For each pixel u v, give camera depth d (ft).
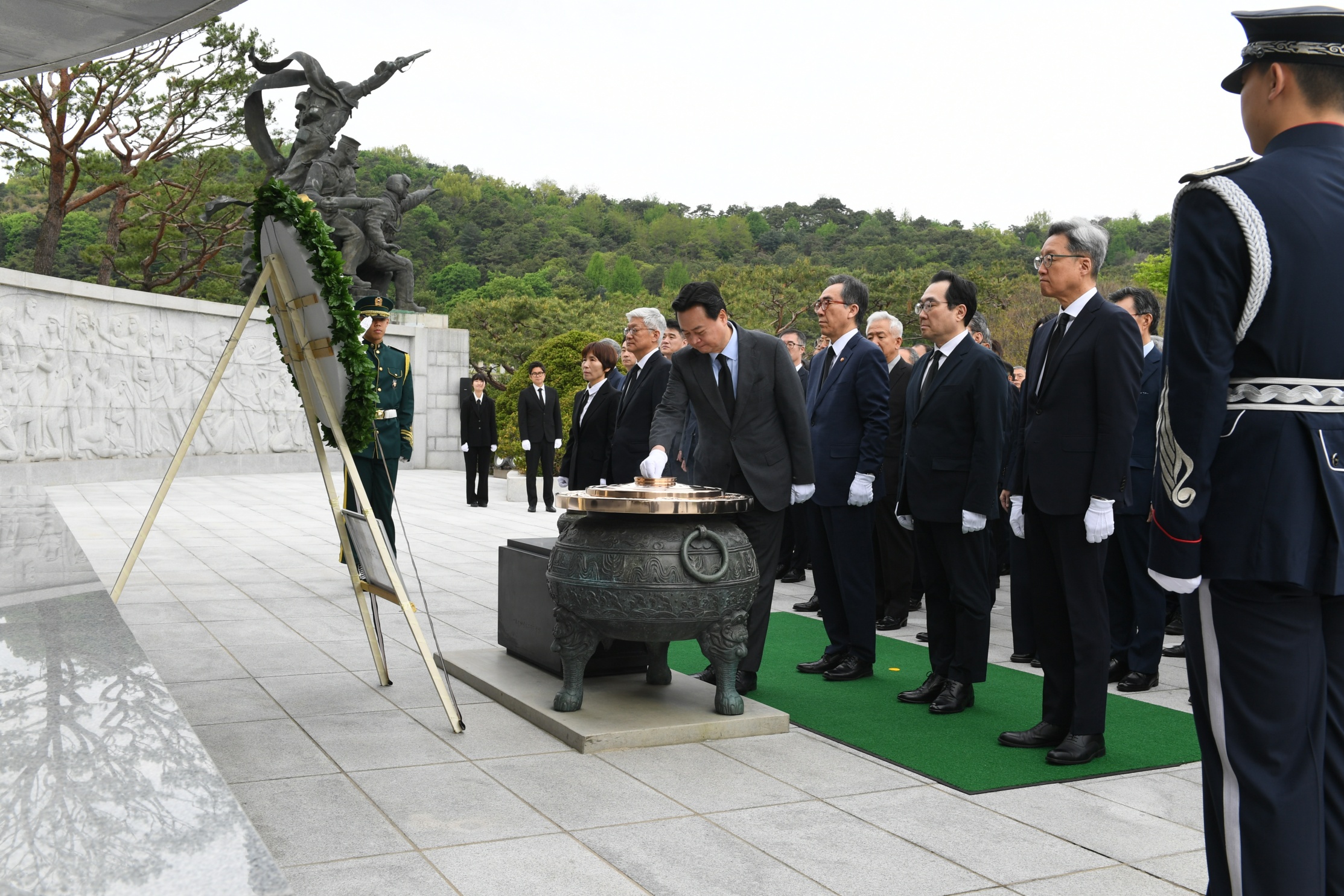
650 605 13.16
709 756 12.82
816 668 17.79
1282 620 7.24
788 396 15.65
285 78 75.56
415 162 319.47
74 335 54.44
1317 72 7.34
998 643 20.76
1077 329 13.11
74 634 10.29
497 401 76.38
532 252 264.52
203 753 7.00
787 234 348.59
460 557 31.35
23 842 5.60
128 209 101.55
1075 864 9.73
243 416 68.90
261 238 14.89
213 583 24.76
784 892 8.97
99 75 81.10
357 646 18.43
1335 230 7.09
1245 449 7.21
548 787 11.50
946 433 15.19
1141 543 17.20
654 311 22.68
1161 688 17.30
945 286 15.31
